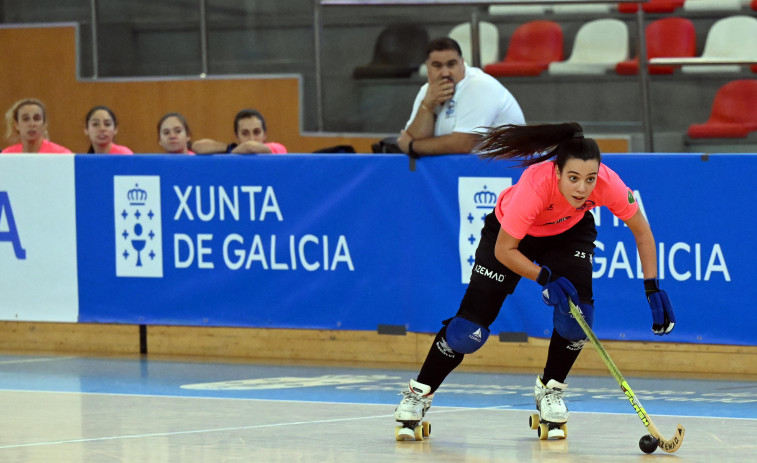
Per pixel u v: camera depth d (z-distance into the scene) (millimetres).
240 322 14680
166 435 9977
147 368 14148
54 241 15477
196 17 22078
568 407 11188
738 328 12695
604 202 9359
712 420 10391
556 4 18422
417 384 9594
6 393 12484
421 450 9203
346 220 14070
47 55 23125
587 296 9414
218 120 21938
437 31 20672
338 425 10375
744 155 12477
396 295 13922
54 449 9414
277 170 14320
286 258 14398
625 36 20250
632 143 19438
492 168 13242
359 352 14328
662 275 12930
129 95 22562
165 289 15000
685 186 12703
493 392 12141
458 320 9500
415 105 14297
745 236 12547
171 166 14789
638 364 13266
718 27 20016
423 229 13703
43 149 17438
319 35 21109
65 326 15711
